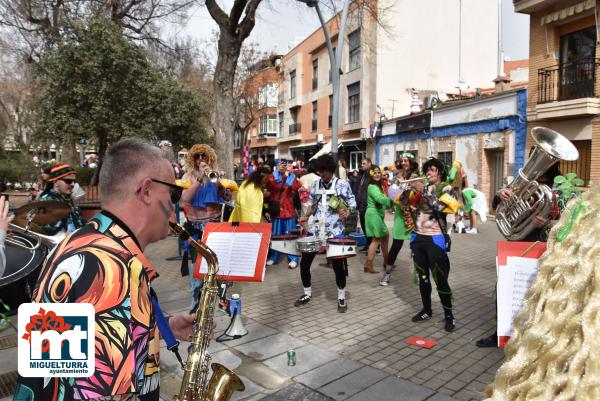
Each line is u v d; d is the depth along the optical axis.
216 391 1.73
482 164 14.41
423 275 4.55
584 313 0.98
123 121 11.66
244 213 5.80
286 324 4.58
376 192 6.54
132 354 1.06
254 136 41.53
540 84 12.43
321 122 28.36
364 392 3.15
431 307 4.92
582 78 11.63
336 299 5.46
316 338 4.19
